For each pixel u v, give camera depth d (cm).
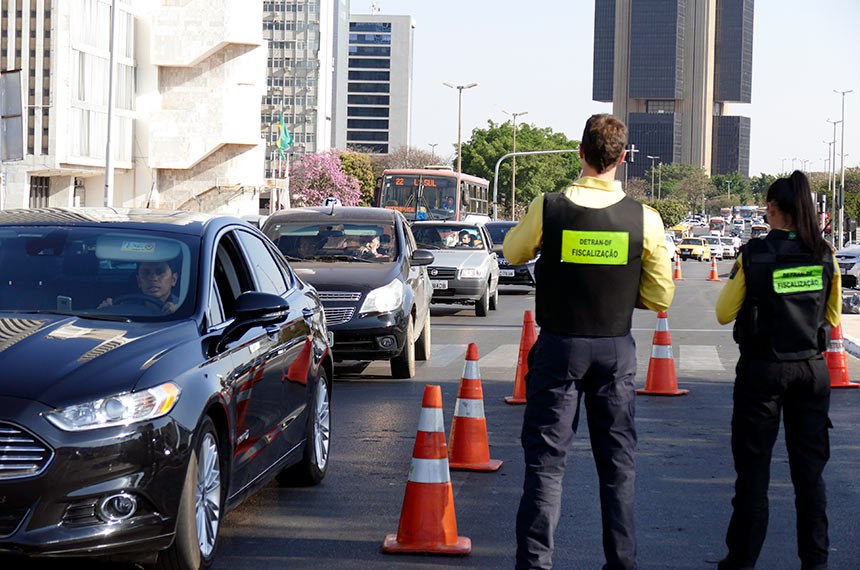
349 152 15138
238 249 729
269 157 18162
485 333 2039
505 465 905
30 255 664
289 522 717
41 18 6831
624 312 541
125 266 657
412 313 1435
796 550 666
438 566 625
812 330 585
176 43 7900
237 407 629
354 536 687
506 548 663
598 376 543
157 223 698
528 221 549
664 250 546
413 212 4925
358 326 1318
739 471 601
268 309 649
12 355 548
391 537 663
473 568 622
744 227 16875
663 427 1081
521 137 13125
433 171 4969
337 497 786
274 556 641
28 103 6844
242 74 8138
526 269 3069
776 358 584
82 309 627
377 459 920
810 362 586
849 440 1032
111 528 524
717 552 660
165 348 580
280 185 10988
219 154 8250
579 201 541
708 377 1464
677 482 845
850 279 3809
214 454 602
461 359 1636
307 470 802
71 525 519
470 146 13250
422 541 648
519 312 2544
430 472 654
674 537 692
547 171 13100
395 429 1057
